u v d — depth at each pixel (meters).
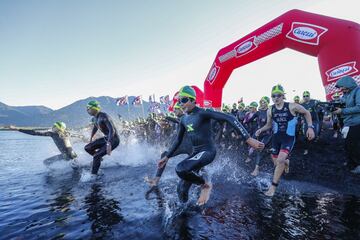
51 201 3.87
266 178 5.50
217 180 5.27
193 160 3.38
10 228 2.87
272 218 3.07
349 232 2.67
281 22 7.81
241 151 9.48
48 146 20.75
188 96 3.64
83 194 4.21
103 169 6.50
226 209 3.39
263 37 8.35
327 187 4.59
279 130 4.54
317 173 5.66
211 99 10.94
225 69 10.12
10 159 9.99
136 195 4.08
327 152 7.54
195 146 3.77
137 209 3.40
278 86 4.52
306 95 8.28
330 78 6.77
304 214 3.20
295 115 4.39
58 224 2.96
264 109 7.46
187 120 3.79
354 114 4.54
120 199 3.88
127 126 17.97
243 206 3.51
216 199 3.84
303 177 5.45
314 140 8.64
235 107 13.11
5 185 5.00
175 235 2.61
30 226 2.92
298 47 7.61
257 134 5.07
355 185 4.60
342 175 5.31
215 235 2.61
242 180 5.28
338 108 4.65
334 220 3.00
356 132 4.54
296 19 7.48
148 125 15.15
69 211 3.39
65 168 6.93
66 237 2.61
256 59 9.20
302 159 7.11
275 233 2.66
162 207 3.48
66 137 7.12
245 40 9.02
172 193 4.18
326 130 11.59
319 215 3.16
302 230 2.73
